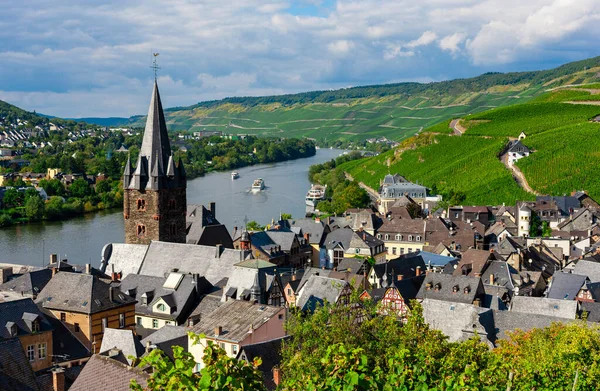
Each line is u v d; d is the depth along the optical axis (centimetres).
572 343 7238
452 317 10681
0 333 9050
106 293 11269
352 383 3966
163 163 14250
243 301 10481
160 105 14238
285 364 6353
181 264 13762
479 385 4909
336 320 6812
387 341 6644
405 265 16125
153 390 3750
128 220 14438
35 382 5997
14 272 14575
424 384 4662
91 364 6381
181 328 10438
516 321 10562
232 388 3575
